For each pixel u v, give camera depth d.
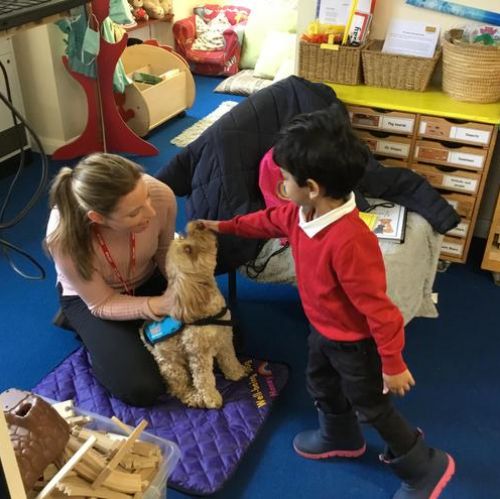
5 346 2.19
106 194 1.58
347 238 1.29
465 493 1.69
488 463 1.78
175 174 2.19
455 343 2.22
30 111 3.57
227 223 1.62
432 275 2.23
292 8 4.85
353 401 1.51
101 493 1.35
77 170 1.65
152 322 1.86
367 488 1.70
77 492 1.31
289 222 1.46
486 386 2.04
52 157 3.55
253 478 1.72
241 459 1.75
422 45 2.42
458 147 2.42
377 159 2.52
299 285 1.46
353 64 2.48
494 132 2.28
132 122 3.73
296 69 2.67
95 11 3.15
